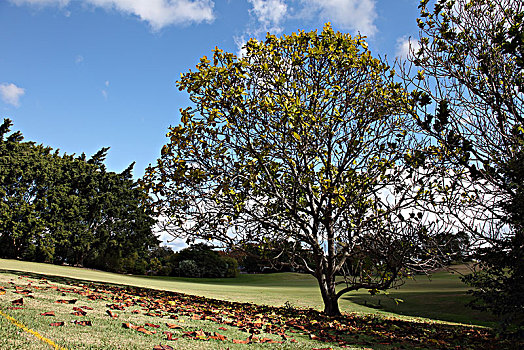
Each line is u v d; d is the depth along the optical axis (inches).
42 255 1348.4
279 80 329.7
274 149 341.1
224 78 331.6
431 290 784.9
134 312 223.6
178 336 167.6
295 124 325.7
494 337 280.7
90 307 219.6
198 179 345.4
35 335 131.8
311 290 961.5
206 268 1697.8
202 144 341.1
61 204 1434.5
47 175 1408.7
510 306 196.1
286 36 355.6
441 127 193.5
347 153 343.9
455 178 225.9
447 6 236.2
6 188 1309.1
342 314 398.6
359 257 358.0
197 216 362.0
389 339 243.6
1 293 222.1
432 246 269.7
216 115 330.0
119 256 1556.3
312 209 370.0
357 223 349.1
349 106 350.0
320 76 343.9
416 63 233.9
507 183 195.2
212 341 167.0
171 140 340.8
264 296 677.9
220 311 298.4
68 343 127.9
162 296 379.6
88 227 1528.1
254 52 354.6
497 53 210.5
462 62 222.1
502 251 203.2
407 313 505.0
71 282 394.9
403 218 293.4
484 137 201.0
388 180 324.5
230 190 354.9
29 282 318.3
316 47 337.1
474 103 208.1
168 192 368.5
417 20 245.6
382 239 313.0
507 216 198.5
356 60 343.3
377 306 572.7
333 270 375.2
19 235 1273.4
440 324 390.3
